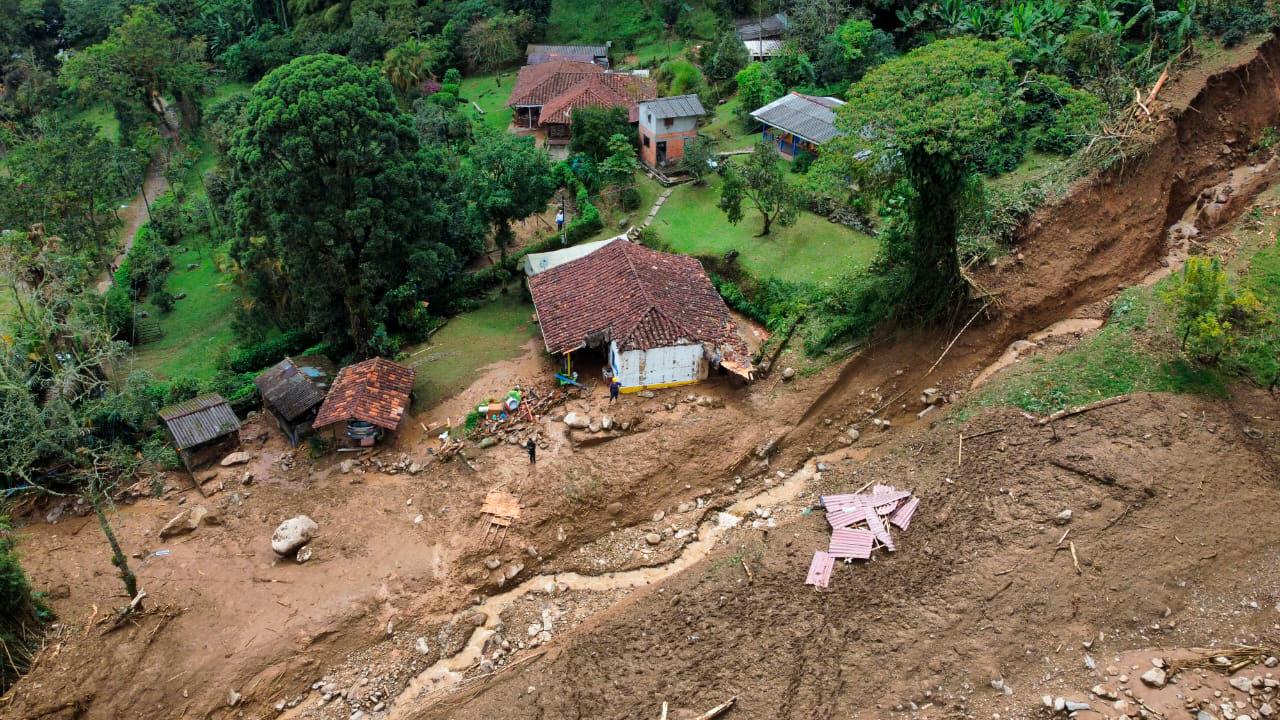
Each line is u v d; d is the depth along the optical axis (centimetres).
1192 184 4962
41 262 4462
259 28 9806
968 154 3931
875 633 2938
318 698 3177
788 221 5244
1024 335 4341
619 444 4062
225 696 3139
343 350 5194
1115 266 4538
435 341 5116
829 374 4256
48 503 4034
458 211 5559
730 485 3881
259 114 4481
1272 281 4097
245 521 3872
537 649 3266
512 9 9312
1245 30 5475
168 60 8125
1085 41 5638
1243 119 5225
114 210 6744
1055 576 3006
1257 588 2902
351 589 3506
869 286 4450
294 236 4588
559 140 7412
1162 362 3791
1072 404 3691
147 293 6159
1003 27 6162
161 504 4025
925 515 3369
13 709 3048
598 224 6019
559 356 4703
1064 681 2703
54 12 10144
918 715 2669
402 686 3186
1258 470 3294
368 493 3997
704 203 5981
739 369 4269
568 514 3753
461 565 3588
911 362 4259
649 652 3016
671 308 4456
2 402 3838
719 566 3334
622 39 9131
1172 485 3256
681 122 6366
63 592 3522
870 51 6700
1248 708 2539
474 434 4206
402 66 8169
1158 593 2912
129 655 3244
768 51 7769
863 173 4106
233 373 5097
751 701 2783
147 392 4538
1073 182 4712
